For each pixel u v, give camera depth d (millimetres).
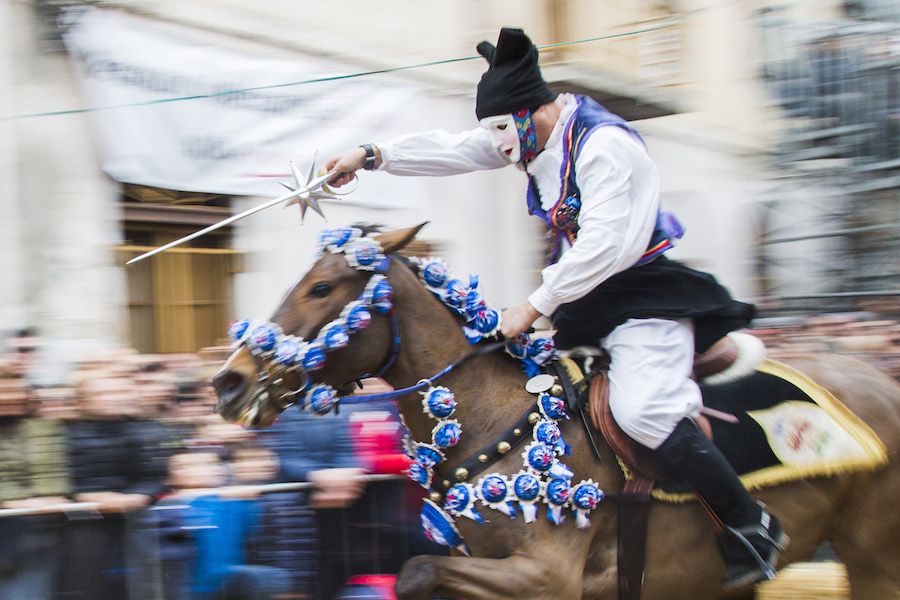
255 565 3707
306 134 6465
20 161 5270
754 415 3264
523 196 8141
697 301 3123
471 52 7805
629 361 3047
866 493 3383
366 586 3820
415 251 4270
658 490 3121
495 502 2988
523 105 3074
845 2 9000
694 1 10141
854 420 3320
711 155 11359
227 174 6012
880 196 8523
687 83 9914
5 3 5254
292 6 6590
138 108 5691
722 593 3260
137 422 3736
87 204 5508
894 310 7168
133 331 5848
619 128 3059
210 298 6227
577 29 8719
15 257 5211
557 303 3018
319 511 3797
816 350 5707
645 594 3176
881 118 8445
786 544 3189
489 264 7832
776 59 9023
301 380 2928
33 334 4926
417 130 7273
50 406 3672
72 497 3600
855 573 3475
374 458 3914
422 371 3078
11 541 3461
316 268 3010
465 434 3094
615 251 2953
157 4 5844
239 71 6168
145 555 3576
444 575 2893
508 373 3184
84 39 5500
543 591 2953
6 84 5250
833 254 8859
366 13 7016
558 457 3068
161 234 5996
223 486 3713
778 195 9766
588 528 3068
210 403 4051
